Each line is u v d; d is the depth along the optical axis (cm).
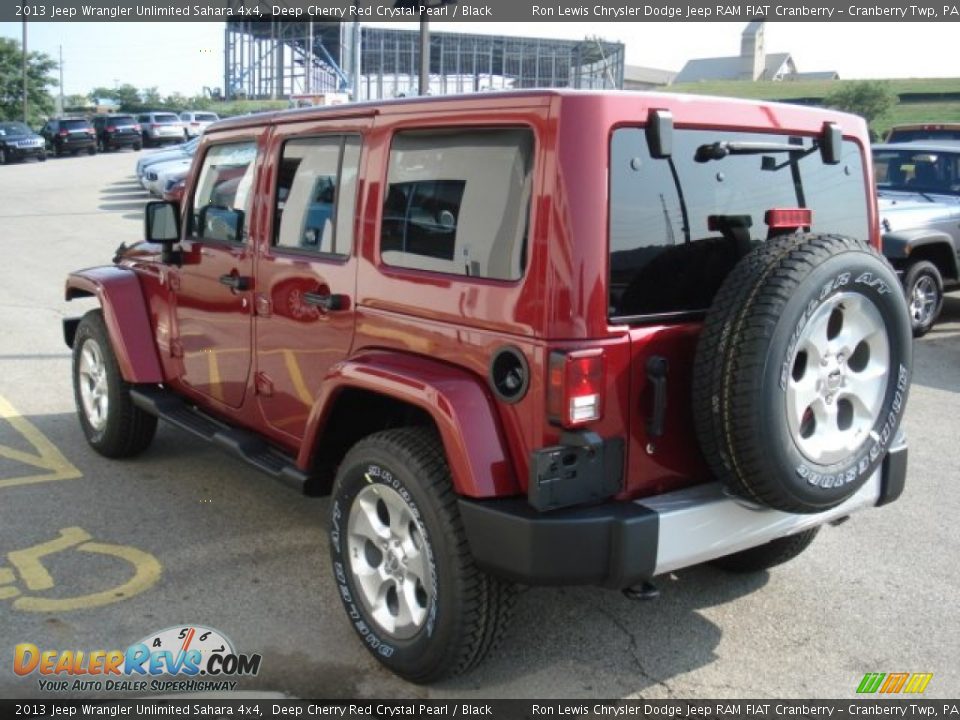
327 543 454
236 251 434
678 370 309
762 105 337
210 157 465
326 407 355
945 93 4069
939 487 545
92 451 586
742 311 285
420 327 329
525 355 293
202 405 488
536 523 285
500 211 305
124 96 10500
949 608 401
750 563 423
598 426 294
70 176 2983
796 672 351
